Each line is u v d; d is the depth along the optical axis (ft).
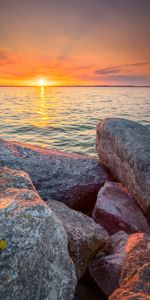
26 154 26.50
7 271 9.50
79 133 77.56
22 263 9.88
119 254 15.87
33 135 73.92
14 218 10.53
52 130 81.56
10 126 86.58
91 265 16.03
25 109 145.18
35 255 10.30
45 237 10.92
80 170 26.89
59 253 11.60
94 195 26.48
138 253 12.85
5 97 293.64
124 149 23.54
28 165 25.35
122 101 235.20
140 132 24.82
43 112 131.13
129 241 14.43
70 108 156.87
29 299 9.78
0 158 25.00
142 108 159.63
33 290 10.00
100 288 14.82
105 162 27.53
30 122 96.07
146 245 13.50
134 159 22.18
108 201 22.03
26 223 10.54
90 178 26.63
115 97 317.83
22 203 11.46
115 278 14.62
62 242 11.95
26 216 10.73
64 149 59.57
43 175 25.21
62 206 20.72
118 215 20.86
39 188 24.70
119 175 25.09
